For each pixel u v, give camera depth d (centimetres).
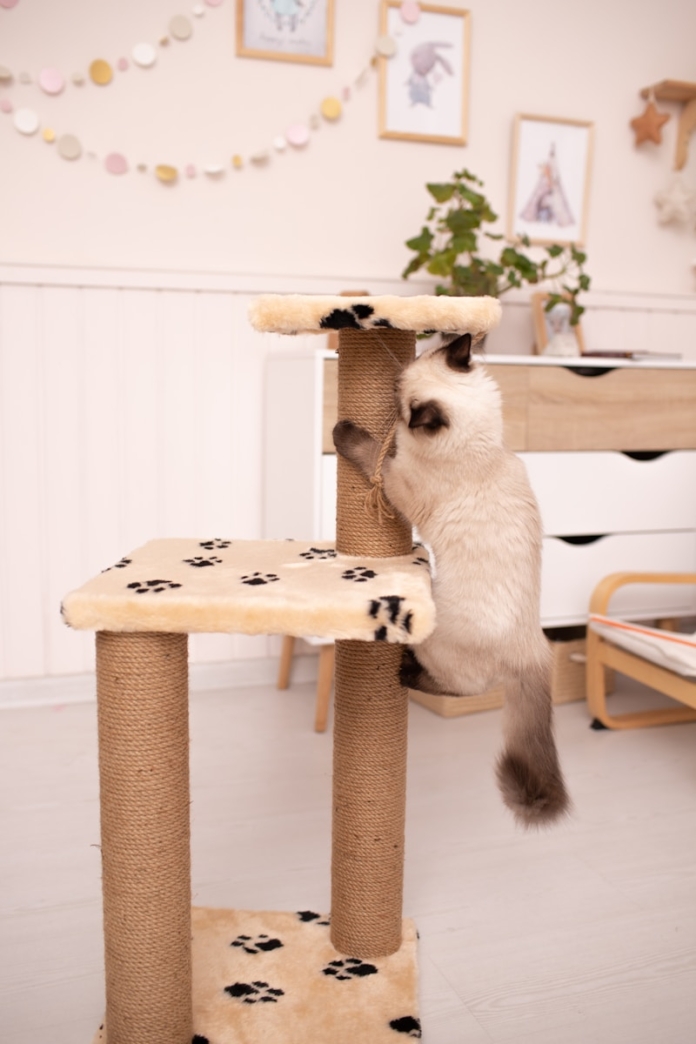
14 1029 142
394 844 159
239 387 291
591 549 288
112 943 131
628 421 286
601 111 318
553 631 303
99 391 278
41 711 278
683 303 338
